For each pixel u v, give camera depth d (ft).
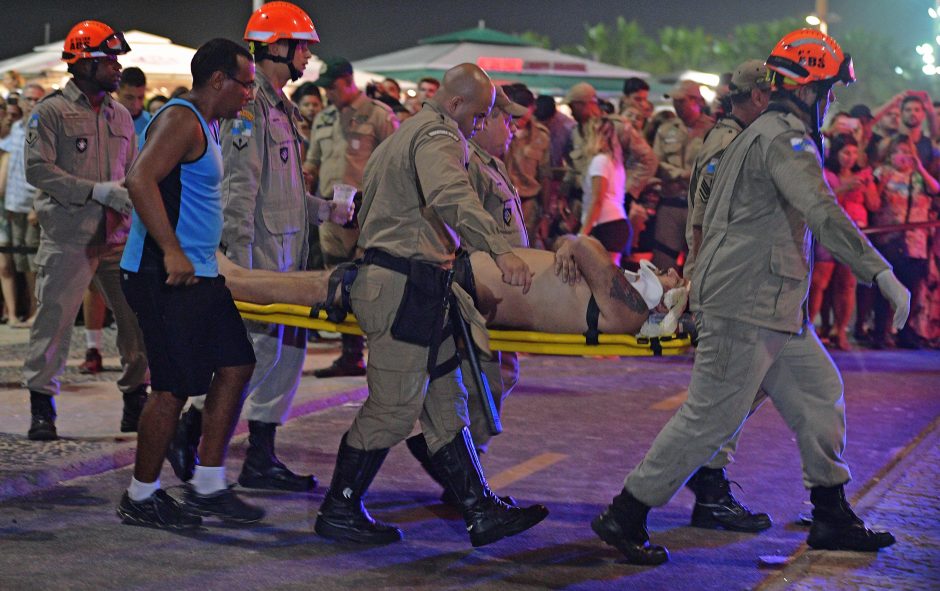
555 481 30.09
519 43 108.78
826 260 56.03
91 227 31.71
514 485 29.63
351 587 21.48
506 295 25.08
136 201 23.04
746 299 22.21
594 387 44.50
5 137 57.62
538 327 25.11
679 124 53.83
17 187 55.31
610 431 36.37
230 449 32.40
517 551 24.03
